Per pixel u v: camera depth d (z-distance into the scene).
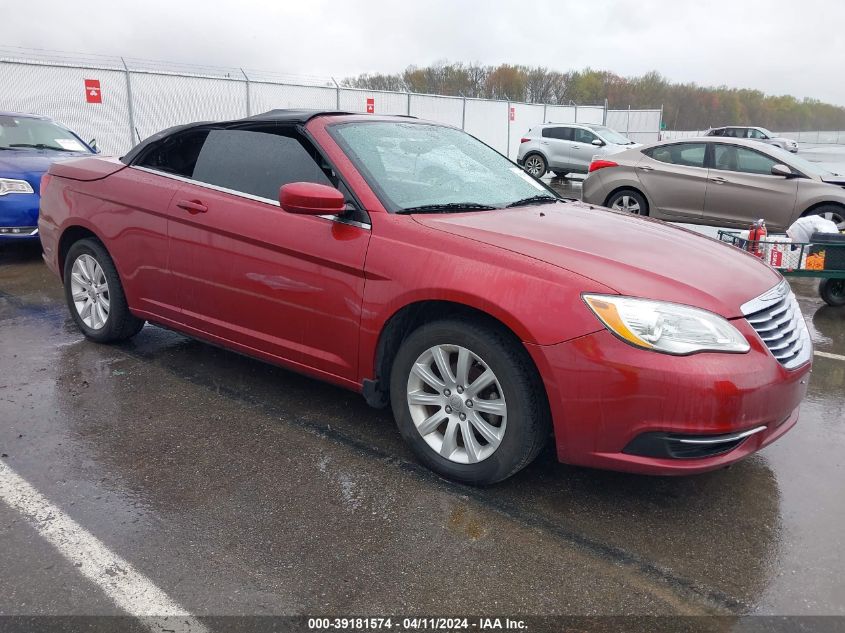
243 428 3.51
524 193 3.88
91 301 4.62
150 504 2.80
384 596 2.29
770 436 2.77
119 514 2.72
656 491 3.03
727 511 2.88
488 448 2.88
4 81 13.28
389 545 2.57
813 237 5.98
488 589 2.35
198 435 3.42
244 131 3.76
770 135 30.67
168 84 15.80
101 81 14.67
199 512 2.75
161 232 3.94
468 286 2.77
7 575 2.35
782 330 2.87
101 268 4.45
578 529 2.71
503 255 2.80
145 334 4.96
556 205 3.81
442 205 3.34
